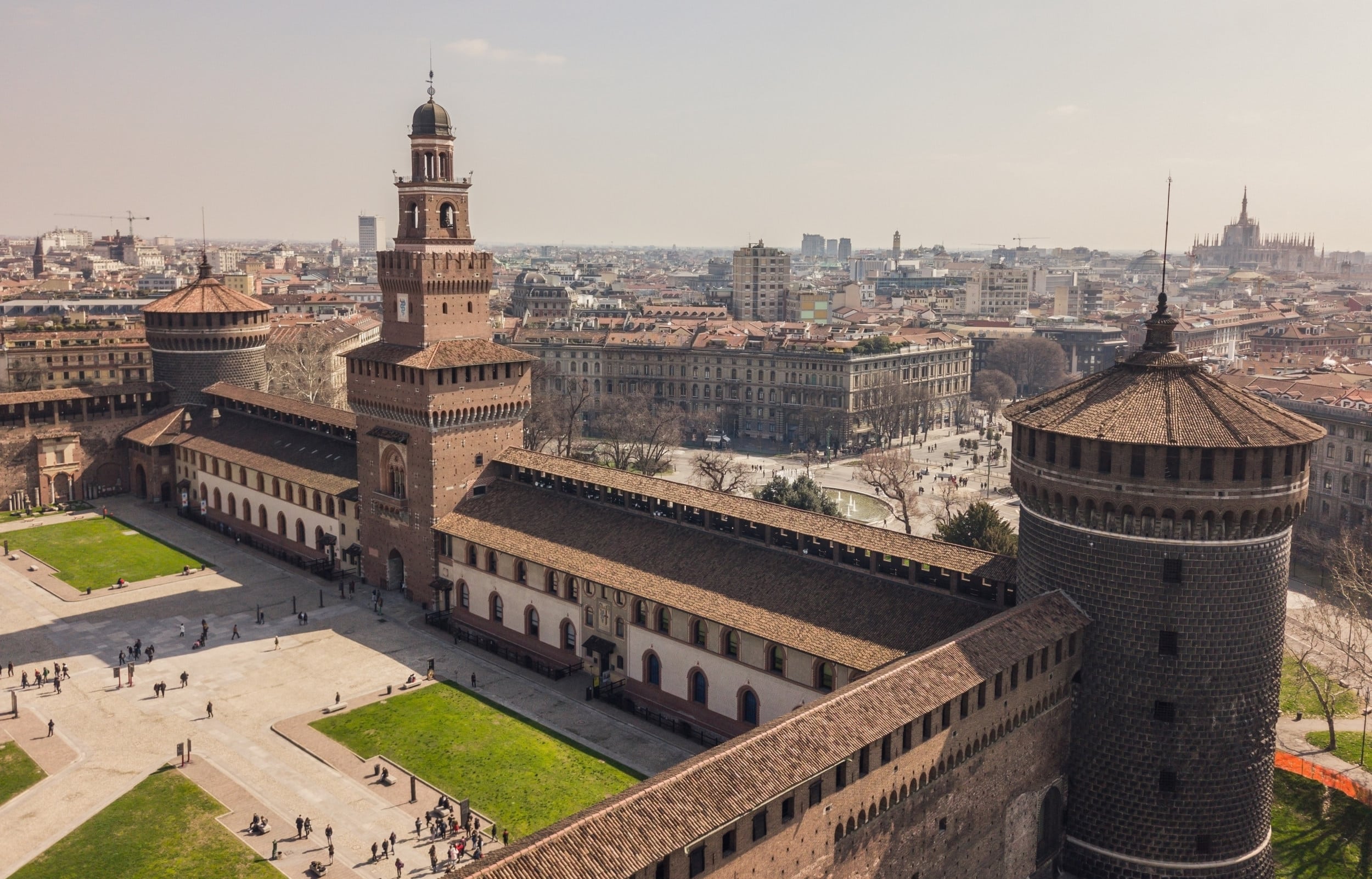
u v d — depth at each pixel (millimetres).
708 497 103438
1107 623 73500
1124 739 73875
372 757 89812
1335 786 86938
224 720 96562
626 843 50000
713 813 52938
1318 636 106375
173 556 146625
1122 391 75125
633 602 99875
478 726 95625
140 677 105812
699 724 94562
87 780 86125
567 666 107688
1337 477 160875
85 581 135375
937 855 67250
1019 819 73312
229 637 116375
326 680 105188
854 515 184375
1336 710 102812
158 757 89875
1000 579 81375
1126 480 70812
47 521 163875
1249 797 73625
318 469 144125
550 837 49156
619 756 90500
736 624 88938
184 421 175625
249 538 152625
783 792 55688
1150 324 78000
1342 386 178000
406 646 114375
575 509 113875
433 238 120250
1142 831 73875
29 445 170625
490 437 125750
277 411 163625
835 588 89688
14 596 129500
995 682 69125
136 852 76062
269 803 82875
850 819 60938
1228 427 70000
